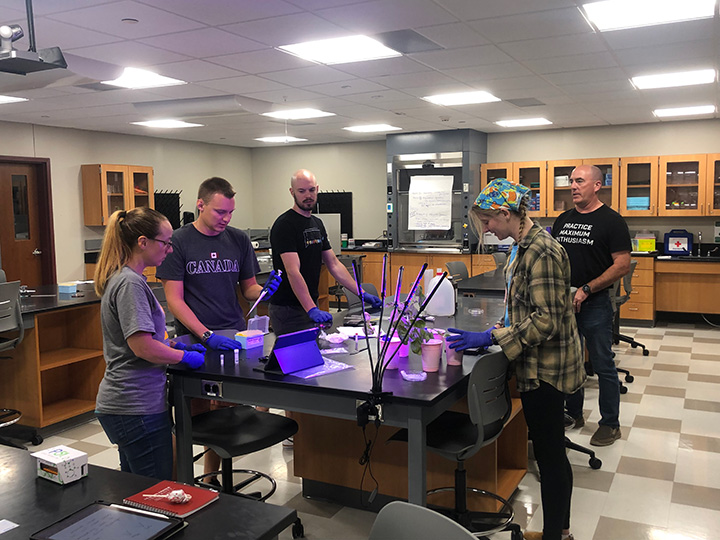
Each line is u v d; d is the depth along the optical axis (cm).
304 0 324
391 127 828
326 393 204
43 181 771
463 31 385
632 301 756
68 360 418
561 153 848
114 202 821
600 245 351
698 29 384
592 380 513
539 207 828
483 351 250
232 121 755
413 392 196
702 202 741
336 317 336
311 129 845
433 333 241
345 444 290
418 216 873
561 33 390
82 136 812
